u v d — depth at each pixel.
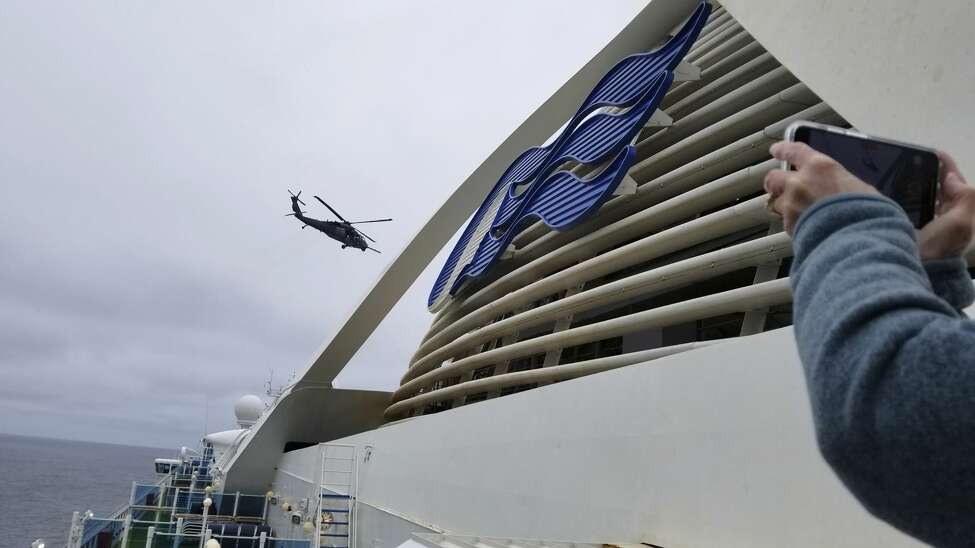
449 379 15.66
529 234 12.59
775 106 8.53
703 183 9.18
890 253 0.95
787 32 4.03
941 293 1.15
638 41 13.66
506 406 7.80
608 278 10.72
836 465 0.92
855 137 1.19
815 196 1.08
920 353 0.81
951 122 2.94
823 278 0.98
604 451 5.93
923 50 3.10
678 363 5.24
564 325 10.04
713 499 4.65
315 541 12.43
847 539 3.69
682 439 5.05
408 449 10.84
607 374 6.09
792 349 4.27
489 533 7.64
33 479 128.75
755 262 7.13
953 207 1.17
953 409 0.77
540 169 13.44
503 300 11.73
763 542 4.21
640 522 5.32
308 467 16.70
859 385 0.85
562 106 15.45
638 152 10.96
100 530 11.88
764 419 4.37
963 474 0.78
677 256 9.38
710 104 9.98
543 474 6.79
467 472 8.46
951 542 0.83
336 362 21.03
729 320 8.52
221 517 18.92
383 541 11.08
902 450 0.81
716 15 12.18
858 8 3.49
